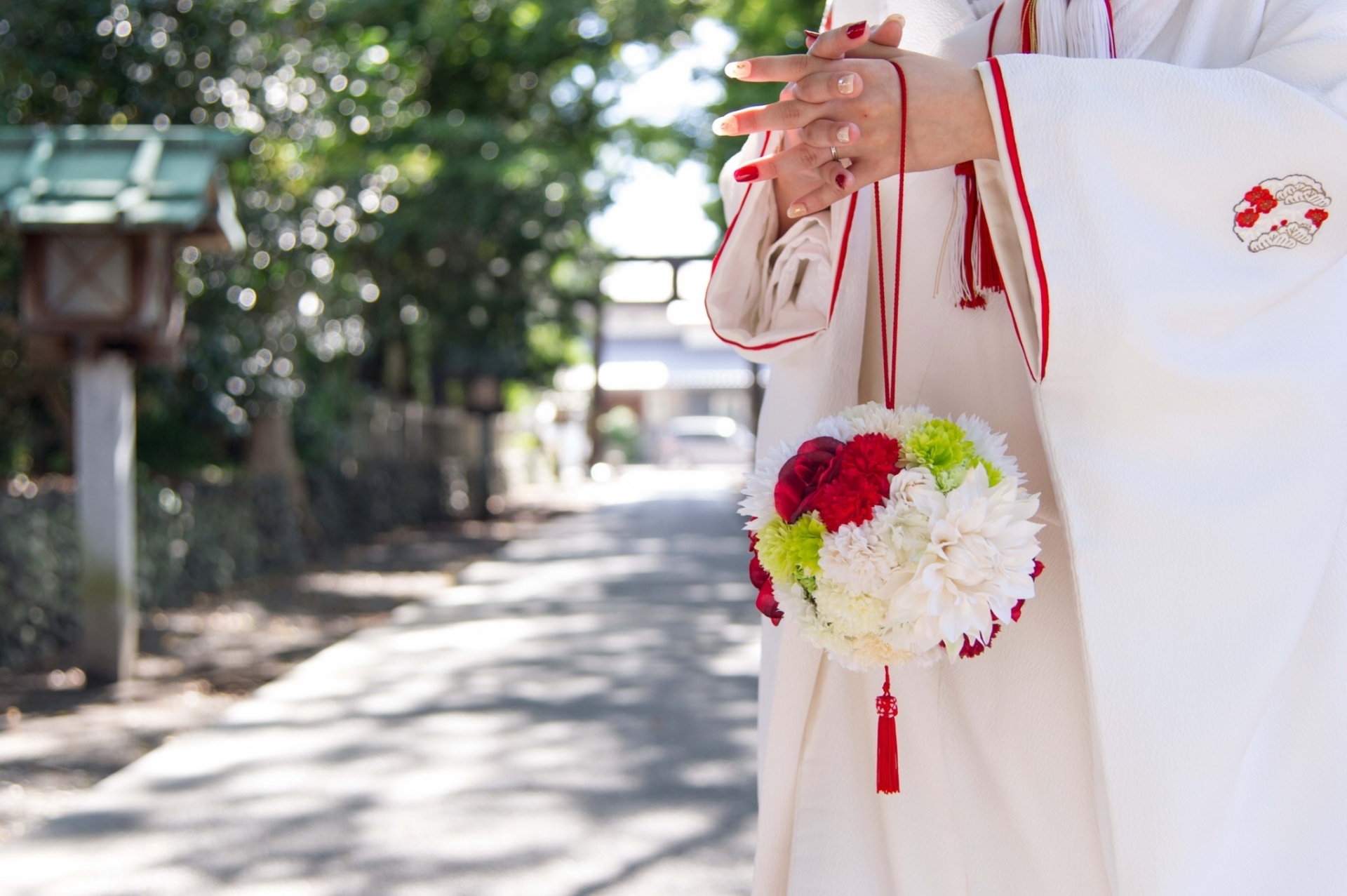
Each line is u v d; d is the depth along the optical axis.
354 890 3.31
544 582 11.01
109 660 6.10
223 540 9.85
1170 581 1.36
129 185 5.71
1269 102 1.31
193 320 9.25
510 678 6.32
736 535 16.81
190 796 4.21
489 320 16.33
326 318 11.88
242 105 9.27
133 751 4.88
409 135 12.56
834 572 1.34
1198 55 1.47
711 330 1.70
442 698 5.83
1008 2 1.57
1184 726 1.36
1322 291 1.39
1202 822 1.37
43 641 6.74
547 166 13.16
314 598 9.77
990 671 1.57
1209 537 1.36
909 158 1.37
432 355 19.36
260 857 3.59
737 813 3.99
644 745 4.89
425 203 12.57
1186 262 1.33
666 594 9.95
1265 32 1.45
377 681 6.27
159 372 9.29
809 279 1.65
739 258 1.64
